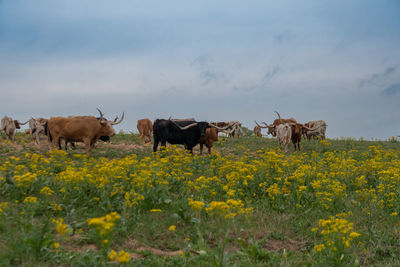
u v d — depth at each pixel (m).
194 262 4.87
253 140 23.03
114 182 8.14
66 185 7.54
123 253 3.73
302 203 8.30
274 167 10.12
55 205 6.53
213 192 8.06
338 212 8.02
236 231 6.45
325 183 9.23
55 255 4.62
